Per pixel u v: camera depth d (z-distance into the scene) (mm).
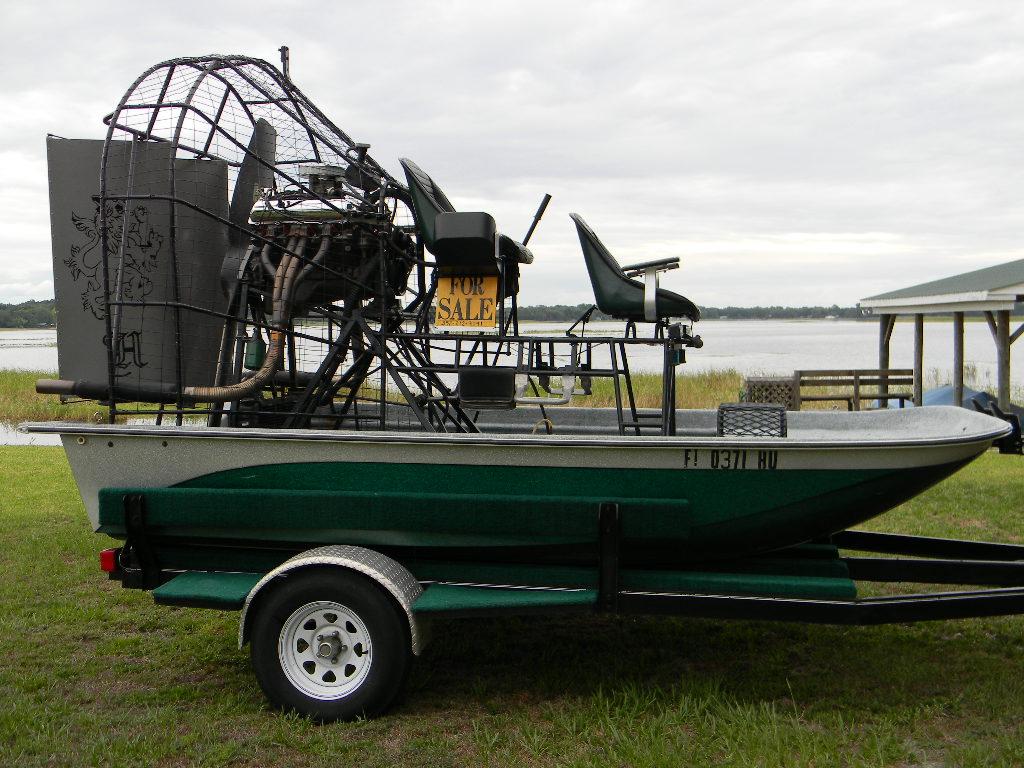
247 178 4879
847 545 4758
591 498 3664
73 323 4434
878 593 5172
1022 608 3590
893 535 4699
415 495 3725
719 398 14508
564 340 4398
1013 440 9984
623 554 3830
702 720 3479
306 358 5395
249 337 4758
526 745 3314
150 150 4418
